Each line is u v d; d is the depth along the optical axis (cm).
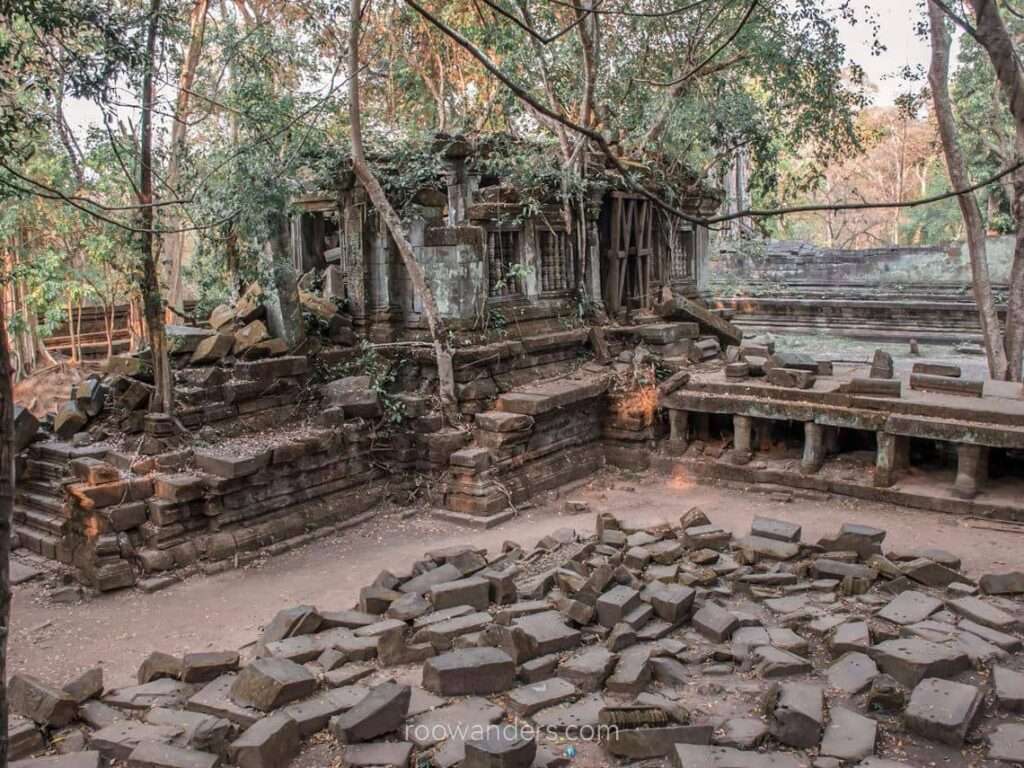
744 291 2961
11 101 1016
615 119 1684
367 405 1252
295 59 1403
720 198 1894
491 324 1366
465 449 1249
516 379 1394
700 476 1388
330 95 1216
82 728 604
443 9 1794
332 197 1465
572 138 1498
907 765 507
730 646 704
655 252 1723
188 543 1025
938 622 722
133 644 846
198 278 1736
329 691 623
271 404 1212
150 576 991
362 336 1375
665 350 1540
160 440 1071
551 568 902
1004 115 2527
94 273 1797
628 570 832
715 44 1689
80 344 2116
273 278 1220
